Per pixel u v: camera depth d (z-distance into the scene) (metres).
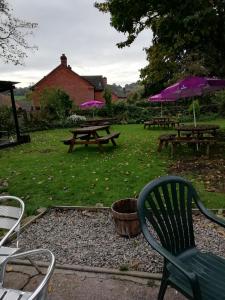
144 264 3.31
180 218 2.45
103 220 4.63
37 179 7.36
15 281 3.08
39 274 3.19
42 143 14.86
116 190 6.08
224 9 8.30
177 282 2.10
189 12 8.15
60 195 5.98
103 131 18.50
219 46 9.71
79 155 10.47
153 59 13.82
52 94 26.39
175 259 1.87
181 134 12.05
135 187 6.22
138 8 9.70
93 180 6.91
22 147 13.80
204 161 8.38
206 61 11.12
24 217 4.93
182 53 12.93
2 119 19.25
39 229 4.45
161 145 10.28
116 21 10.30
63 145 13.61
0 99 36.34
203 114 25.70
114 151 10.89
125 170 7.70
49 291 2.90
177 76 16.69
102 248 3.77
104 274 3.13
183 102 31.61
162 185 2.37
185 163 8.26
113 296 2.78
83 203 5.45
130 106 29.44
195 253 2.45
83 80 41.66
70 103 28.12
